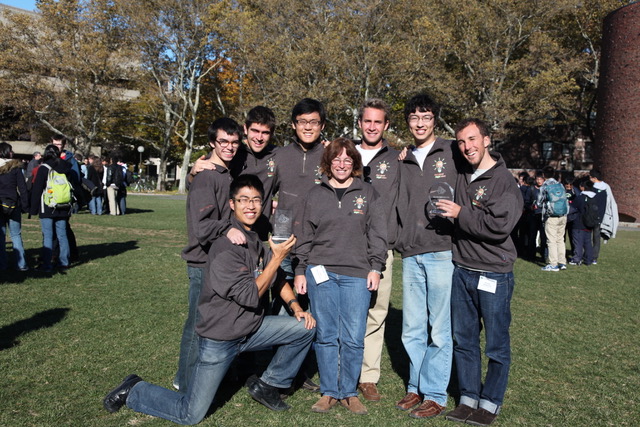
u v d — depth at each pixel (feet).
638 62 91.56
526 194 40.06
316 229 12.93
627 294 26.53
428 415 12.27
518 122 117.60
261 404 12.66
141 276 26.12
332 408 12.62
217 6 116.06
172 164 199.21
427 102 13.15
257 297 11.25
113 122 133.90
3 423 10.90
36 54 118.62
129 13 117.08
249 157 14.57
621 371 15.44
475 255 12.09
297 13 101.60
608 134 97.19
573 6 103.09
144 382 11.85
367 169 13.92
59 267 27.25
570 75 115.55
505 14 103.71
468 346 12.50
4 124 148.46
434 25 100.99
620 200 94.73
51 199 25.77
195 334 12.70
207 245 12.66
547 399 13.38
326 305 12.72
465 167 12.73
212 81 135.13
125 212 63.46
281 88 98.12
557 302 24.27
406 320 13.58
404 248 13.53
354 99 98.27
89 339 16.37
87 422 11.16
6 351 14.99
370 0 92.02
